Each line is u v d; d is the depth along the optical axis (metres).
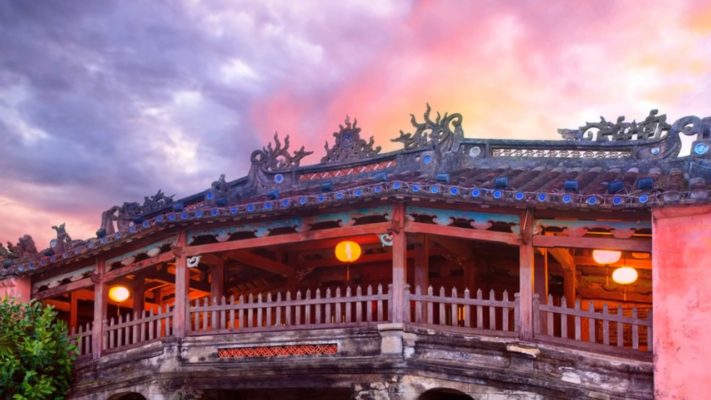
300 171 25.53
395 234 20.23
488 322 25.27
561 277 25.41
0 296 25.95
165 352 22.27
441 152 23.48
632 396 17.83
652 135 22.05
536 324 19.06
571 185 18.56
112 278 24.31
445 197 19.33
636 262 23.62
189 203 26.19
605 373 18.20
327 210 21.00
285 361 20.73
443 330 19.66
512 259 24.81
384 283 26.38
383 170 24.50
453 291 19.94
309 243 24.86
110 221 25.25
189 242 22.64
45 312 23.34
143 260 23.67
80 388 23.80
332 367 20.20
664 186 18.31
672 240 17.75
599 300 25.47
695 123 19.25
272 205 20.88
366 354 20.03
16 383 22.47
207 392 22.47
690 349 17.27
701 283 17.36
